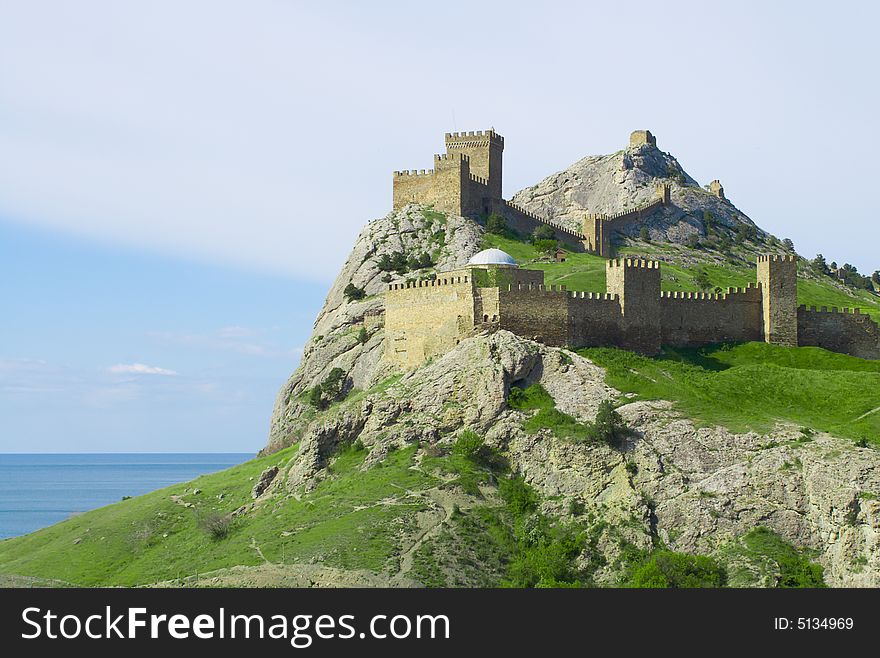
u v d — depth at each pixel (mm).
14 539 197250
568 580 140875
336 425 175750
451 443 165625
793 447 154375
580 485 155375
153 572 157875
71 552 177500
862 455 148875
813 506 147625
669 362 185750
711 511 148875
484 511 152875
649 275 192000
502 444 163625
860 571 139250
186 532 174875
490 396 167625
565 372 171375
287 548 147500
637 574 137625
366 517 150375
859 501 143750
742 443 157000
